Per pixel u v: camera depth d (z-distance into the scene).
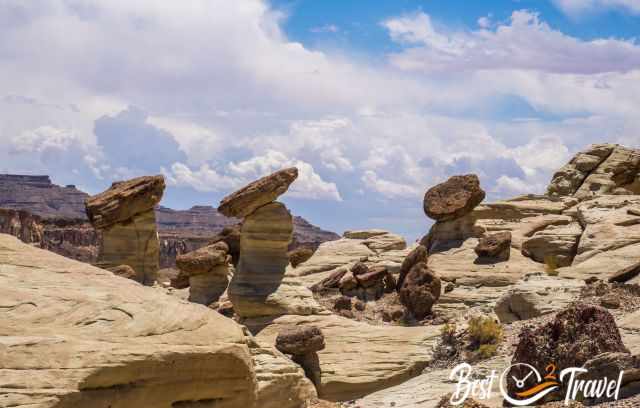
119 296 16.44
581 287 35.00
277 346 31.45
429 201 49.25
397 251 49.47
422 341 33.81
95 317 15.66
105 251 41.25
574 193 67.25
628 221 44.53
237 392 17.28
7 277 16.19
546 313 33.56
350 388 31.78
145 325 15.97
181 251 179.50
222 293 43.62
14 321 14.88
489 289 41.56
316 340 31.45
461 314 39.69
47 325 15.08
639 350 24.78
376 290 43.94
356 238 53.19
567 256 44.06
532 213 52.31
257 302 38.09
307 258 51.28
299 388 24.98
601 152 68.69
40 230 160.75
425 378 30.75
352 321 37.12
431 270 41.34
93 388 14.44
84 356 14.47
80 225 173.00
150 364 15.30
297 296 38.59
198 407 16.58
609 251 41.44
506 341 31.67
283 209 39.59
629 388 19.97
